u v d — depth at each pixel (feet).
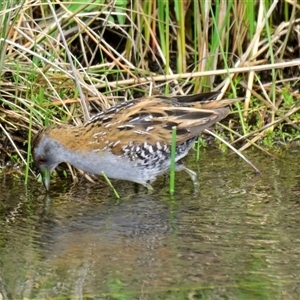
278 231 28.53
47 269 25.49
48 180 34.22
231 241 27.66
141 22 41.96
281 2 43.93
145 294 23.48
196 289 23.76
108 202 32.68
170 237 28.25
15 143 37.24
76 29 41.55
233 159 37.60
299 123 40.55
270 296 23.18
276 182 34.30
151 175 34.06
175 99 34.99
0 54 35.12
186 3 42.70
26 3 38.22
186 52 43.09
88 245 27.66
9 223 30.07
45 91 37.76
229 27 41.22
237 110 40.11
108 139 33.37
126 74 41.39
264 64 41.65
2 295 23.53
